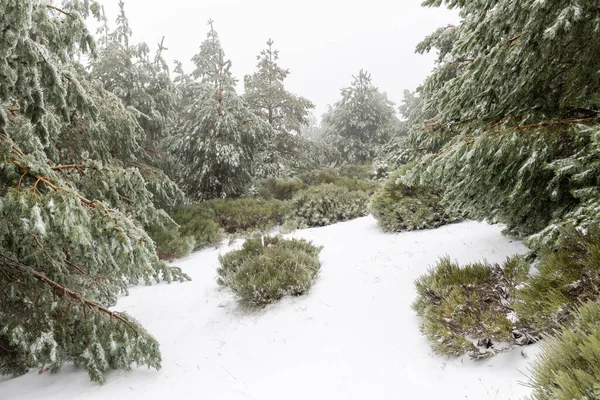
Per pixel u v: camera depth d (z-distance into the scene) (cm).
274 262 555
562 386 161
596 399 149
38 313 340
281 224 1170
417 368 310
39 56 314
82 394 344
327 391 307
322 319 438
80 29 325
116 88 1098
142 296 632
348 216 1088
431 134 462
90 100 382
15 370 405
